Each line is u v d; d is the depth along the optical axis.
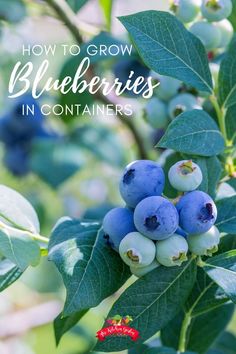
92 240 0.34
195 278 0.34
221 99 0.39
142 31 0.35
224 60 0.38
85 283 0.33
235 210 0.35
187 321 0.38
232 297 0.32
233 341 0.50
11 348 0.72
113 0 0.52
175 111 0.42
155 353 0.37
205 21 0.41
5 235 0.34
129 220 0.33
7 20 0.65
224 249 0.36
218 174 0.35
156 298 0.34
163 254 0.32
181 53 0.36
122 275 0.34
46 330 0.73
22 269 0.34
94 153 0.73
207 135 0.34
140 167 0.32
